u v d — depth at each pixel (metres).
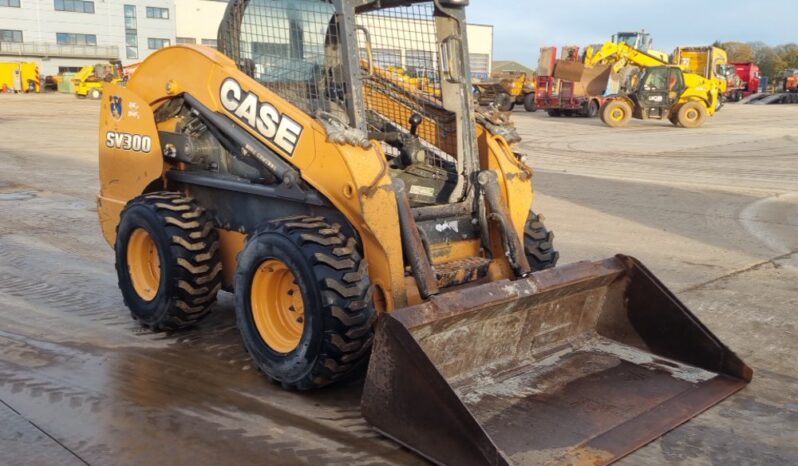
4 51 61.34
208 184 4.89
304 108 4.50
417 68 4.69
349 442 3.62
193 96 4.84
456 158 4.62
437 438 3.30
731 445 3.68
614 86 30.88
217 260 4.87
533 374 4.16
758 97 49.44
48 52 63.34
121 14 67.12
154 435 3.67
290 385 4.10
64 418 3.83
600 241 8.24
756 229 9.06
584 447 3.46
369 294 3.86
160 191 5.33
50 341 4.92
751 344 5.14
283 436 3.67
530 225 4.97
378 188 3.96
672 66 26.67
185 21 50.44
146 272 5.16
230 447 3.56
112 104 5.47
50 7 63.75
